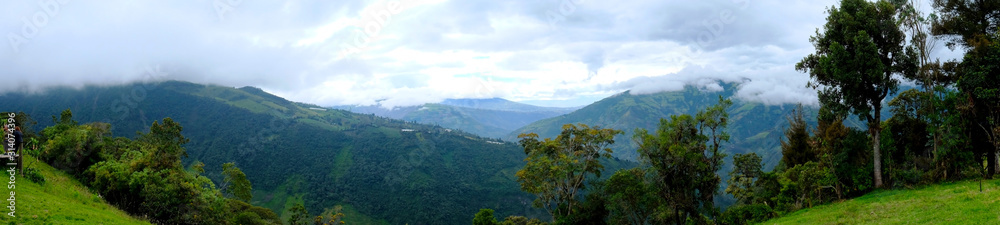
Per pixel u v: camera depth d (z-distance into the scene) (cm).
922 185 3688
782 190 4503
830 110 4281
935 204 2459
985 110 3709
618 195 4572
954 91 3909
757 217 4547
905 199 3134
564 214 5416
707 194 4366
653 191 4350
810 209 3962
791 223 3409
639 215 4772
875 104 4000
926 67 4028
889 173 3947
